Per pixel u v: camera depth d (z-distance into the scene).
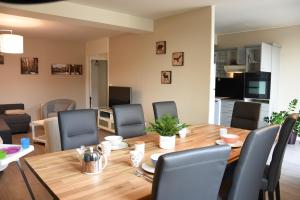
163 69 4.89
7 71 6.54
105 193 1.33
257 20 4.80
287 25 5.19
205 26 4.05
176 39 4.57
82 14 3.97
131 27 4.64
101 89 8.23
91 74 7.93
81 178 1.53
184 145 2.29
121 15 4.47
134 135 2.99
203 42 4.10
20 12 3.56
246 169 1.51
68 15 3.83
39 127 6.11
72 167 1.71
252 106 3.42
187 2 3.77
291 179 3.21
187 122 4.45
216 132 2.85
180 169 1.10
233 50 5.68
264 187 2.10
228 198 1.56
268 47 5.04
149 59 5.22
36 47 6.94
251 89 5.22
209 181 1.25
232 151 2.09
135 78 5.67
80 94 7.86
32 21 4.74
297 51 5.11
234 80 5.63
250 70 5.30
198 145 2.30
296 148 4.53
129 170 1.66
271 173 2.08
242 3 3.77
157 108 3.26
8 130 4.18
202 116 4.19
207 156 1.16
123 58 6.05
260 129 1.53
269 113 5.04
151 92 5.22
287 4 3.79
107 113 6.12
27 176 3.03
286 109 5.32
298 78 5.13
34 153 4.26
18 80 6.72
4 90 6.54
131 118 2.98
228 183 1.92
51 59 7.23
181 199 1.19
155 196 1.11
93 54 7.46
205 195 1.27
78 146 2.42
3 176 2.02
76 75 7.73
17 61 6.67
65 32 5.97
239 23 5.07
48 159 1.87
